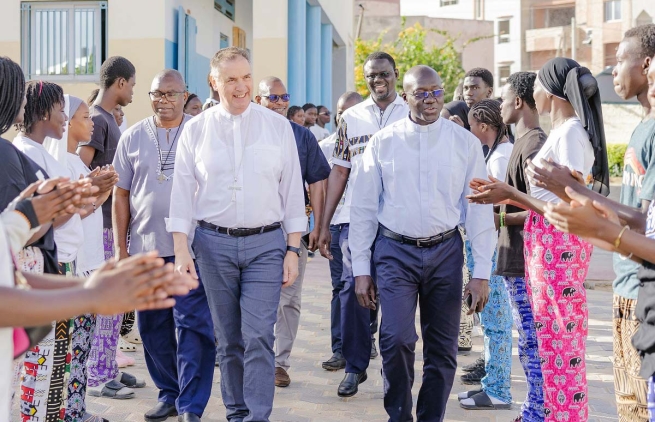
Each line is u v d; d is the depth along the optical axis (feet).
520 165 14.10
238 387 14.65
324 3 54.19
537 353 14.38
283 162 14.64
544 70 13.03
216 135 14.35
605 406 17.37
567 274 12.46
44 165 12.39
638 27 11.19
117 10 34.99
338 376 19.86
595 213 7.95
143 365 20.61
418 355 21.76
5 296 5.94
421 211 13.87
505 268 14.60
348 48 75.51
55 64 36.06
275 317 14.32
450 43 122.62
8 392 6.91
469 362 21.04
